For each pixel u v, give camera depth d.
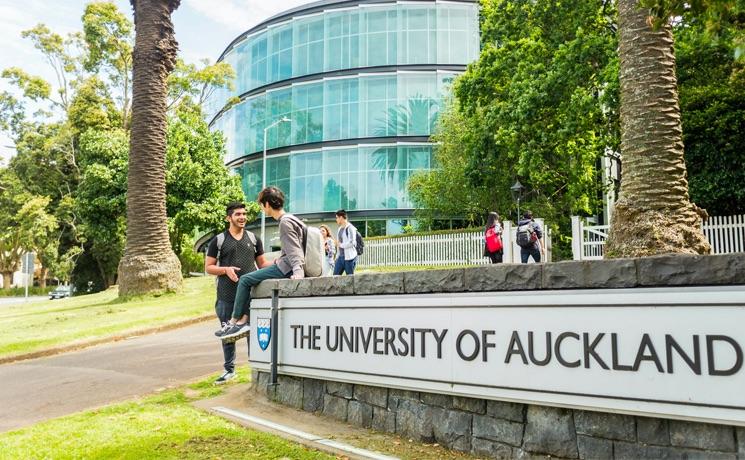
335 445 4.16
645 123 10.34
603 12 18.41
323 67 41.94
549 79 17.44
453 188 29.70
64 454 4.15
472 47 40.25
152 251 15.89
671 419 3.12
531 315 3.66
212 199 30.44
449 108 32.06
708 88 16.98
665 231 9.94
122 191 30.02
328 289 5.11
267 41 45.28
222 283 6.68
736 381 2.88
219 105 53.09
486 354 3.88
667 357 3.10
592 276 3.41
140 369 8.02
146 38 16.27
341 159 40.56
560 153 19.58
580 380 3.41
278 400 5.62
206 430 4.66
